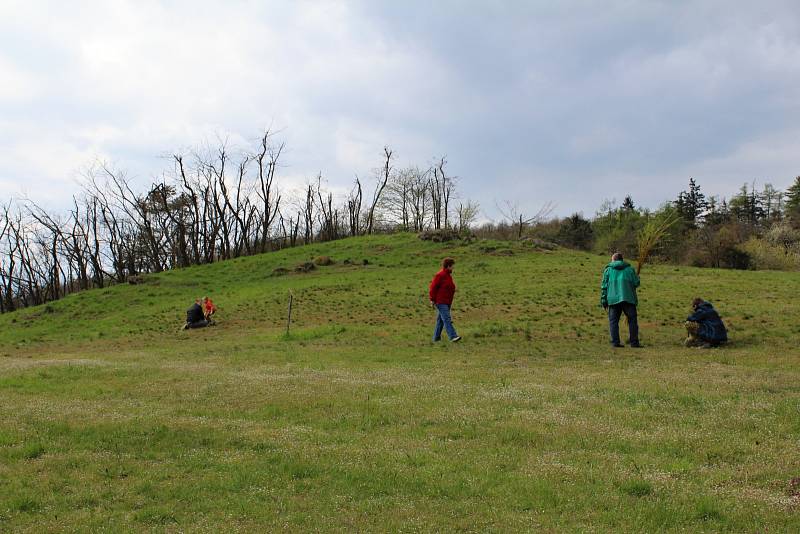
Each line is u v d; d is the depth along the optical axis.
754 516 5.70
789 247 67.69
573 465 7.25
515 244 52.28
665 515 5.79
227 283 45.19
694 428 8.58
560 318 24.12
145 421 9.70
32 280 70.00
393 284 37.91
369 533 5.64
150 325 32.12
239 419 9.89
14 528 5.91
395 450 7.98
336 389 11.96
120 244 72.25
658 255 65.25
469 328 22.64
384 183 84.44
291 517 6.01
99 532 5.77
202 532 5.72
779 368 13.41
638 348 17.30
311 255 53.28
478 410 9.98
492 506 6.15
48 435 9.03
